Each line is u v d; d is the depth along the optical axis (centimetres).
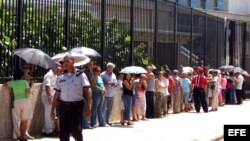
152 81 1977
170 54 2364
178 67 2458
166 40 2320
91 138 1384
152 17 2181
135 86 1877
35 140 1320
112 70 1725
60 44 1560
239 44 3338
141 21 2091
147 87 1975
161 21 2267
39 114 1442
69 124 1050
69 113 1043
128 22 1980
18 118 1302
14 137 1338
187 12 2553
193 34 2652
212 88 2441
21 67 1342
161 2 2267
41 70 1470
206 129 1664
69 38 1611
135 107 1861
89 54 1501
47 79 1384
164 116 2075
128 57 1977
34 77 1439
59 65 1390
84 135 1438
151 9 2172
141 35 2092
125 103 1728
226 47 3244
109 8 1858
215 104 2422
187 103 2339
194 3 4156
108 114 1711
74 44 1638
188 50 2577
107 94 1700
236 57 3316
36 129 1432
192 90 2331
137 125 1731
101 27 1794
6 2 1354
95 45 1759
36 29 1463
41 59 1281
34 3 1456
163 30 2288
